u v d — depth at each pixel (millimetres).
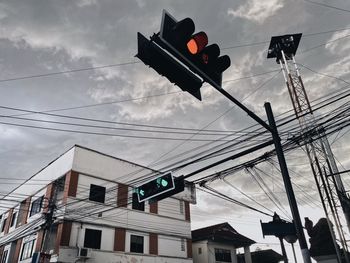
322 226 14750
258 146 8312
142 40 4137
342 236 14195
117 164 26500
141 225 25719
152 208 27375
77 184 23250
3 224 30344
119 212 24719
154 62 4305
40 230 23609
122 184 26031
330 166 15445
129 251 23906
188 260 27859
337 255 13406
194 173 8578
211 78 4883
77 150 24359
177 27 4188
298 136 9406
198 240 31609
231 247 32969
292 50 20234
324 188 15398
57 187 23875
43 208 24125
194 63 4547
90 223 22500
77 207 22344
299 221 7047
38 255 18484
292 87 18531
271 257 35844
